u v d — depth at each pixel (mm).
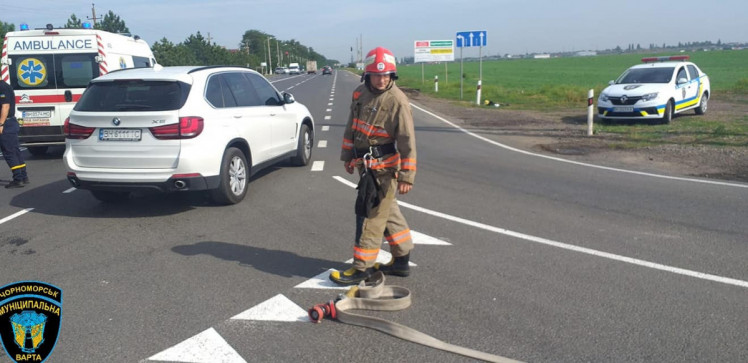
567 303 4754
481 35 25812
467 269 5562
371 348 4078
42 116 12391
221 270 5648
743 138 13828
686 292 4953
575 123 17969
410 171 4793
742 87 29672
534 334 4234
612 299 4820
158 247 6395
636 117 16641
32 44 12336
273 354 4016
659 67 18031
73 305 4867
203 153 7449
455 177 10008
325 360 3920
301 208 7988
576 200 8266
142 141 7305
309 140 11375
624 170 10531
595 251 6043
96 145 7430
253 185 9492
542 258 5848
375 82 4781
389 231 5234
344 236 6707
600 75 60500
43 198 8906
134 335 4324
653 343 4074
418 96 31828
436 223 7152
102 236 6844
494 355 3930
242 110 8531
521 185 9320
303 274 5527
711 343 4066
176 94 7473
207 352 4059
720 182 9406
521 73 69312
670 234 6605
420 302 4820
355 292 4887
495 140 14664
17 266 5848
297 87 45688
